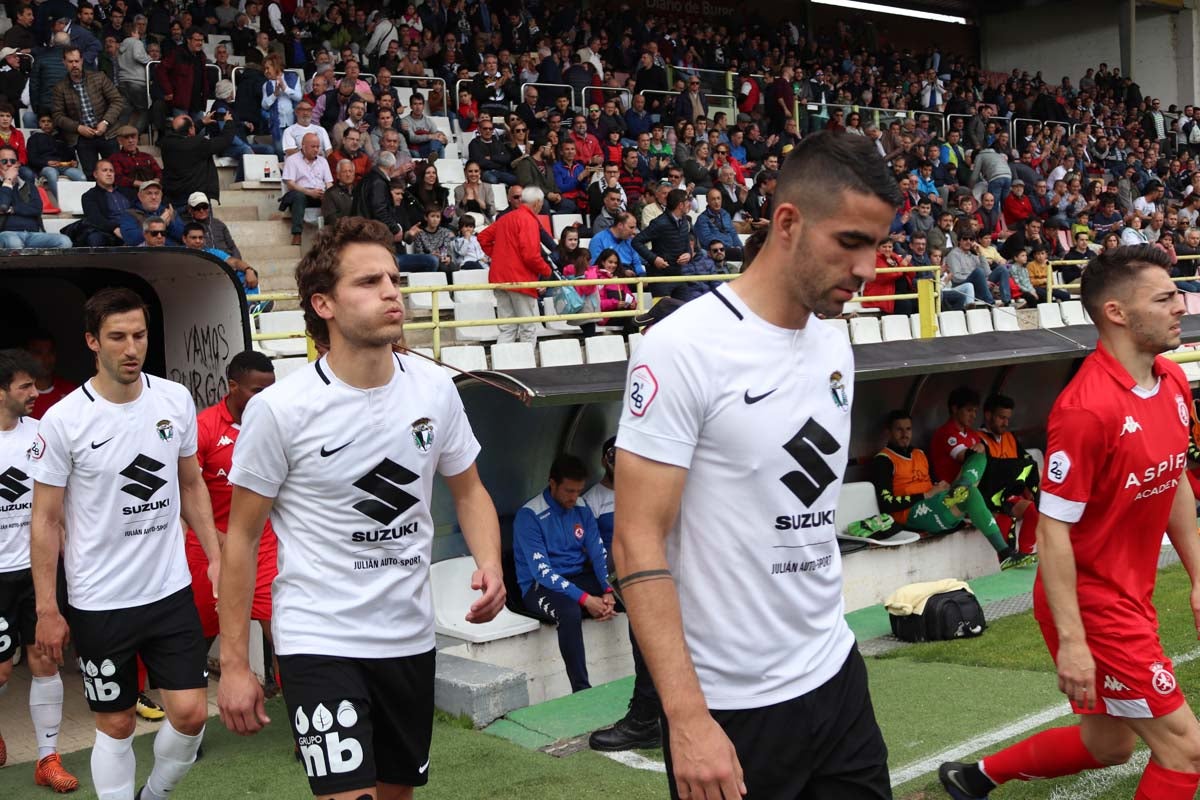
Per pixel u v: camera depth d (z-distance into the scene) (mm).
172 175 11086
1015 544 8320
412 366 2900
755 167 16750
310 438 2717
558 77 16578
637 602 2023
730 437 2088
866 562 7410
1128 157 22688
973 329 12156
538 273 9641
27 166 11078
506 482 6797
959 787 3619
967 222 13938
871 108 19656
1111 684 3041
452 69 16219
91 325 3855
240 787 4422
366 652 2777
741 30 22406
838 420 2199
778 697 2184
